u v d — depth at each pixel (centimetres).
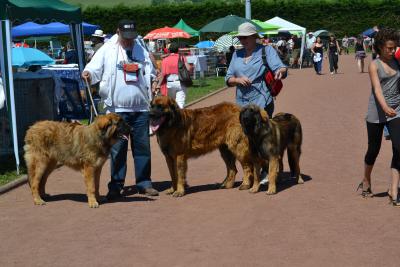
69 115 1500
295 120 896
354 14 6588
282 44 4222
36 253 621
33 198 850
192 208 779
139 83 859
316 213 732
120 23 839
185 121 834
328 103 2019
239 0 6462
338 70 3762
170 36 3544
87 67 853
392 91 746
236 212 748
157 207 792
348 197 805
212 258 584
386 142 1242
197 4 6212
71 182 967
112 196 848
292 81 3053
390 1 6519
